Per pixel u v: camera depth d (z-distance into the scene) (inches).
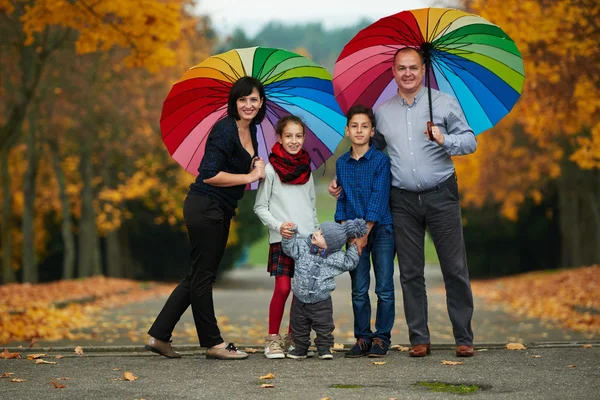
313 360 408.8
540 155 1764.3
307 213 419.5
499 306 1063.6
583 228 1830.7
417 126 412.2
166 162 1975.9
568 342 485.1
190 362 407.2
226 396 318.7
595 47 856.9
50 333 697.6
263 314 919.0
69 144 1732.3
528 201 2208.4
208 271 414.6
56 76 1400.1
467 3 1147.9
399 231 418.3
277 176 416.8
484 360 402.3
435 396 315.3
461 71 431.8
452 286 418.9
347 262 404.5
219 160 405.4
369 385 339.3
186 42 1642.5
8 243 1501.0
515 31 871.7
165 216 2144.4
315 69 430.9
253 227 2456.9
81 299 1099.9
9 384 349.4
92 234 1797.5
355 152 418.9
